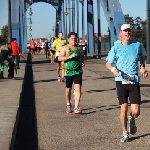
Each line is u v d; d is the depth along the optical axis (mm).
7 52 19391
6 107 10508
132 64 7203
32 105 11859
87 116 9906
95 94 14094
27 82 19391
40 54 70625
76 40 10133
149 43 27375
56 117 9828
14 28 37625
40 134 7988
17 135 7930
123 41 7254
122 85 7223
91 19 56750
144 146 6941
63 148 6879
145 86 16391
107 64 7281
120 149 6758
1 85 16406
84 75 22891
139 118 9500
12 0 37844
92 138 7578
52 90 15617
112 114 10109
